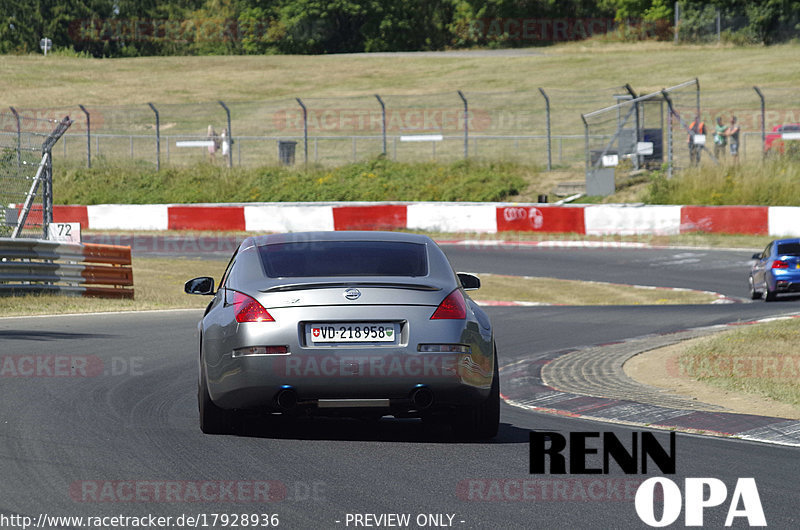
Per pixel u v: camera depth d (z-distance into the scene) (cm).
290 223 12900
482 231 12450
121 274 7519
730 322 5828
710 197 12469
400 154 18188
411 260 2694
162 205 13488
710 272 9544
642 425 2944
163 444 2520
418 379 2453
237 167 15488
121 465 2284
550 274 9588
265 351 2445
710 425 2903
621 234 11925
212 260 10656
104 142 19675
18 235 8019
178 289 8381
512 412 3212
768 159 13212
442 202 13675
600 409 3228
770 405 3212
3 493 2023
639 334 5384
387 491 2078
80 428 2711
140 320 5922
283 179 14938
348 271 2614
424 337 2461
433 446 2553
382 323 2472
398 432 2756
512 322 6047
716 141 13788
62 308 6431
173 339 4934
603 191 13275
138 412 2988
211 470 2247
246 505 1955
